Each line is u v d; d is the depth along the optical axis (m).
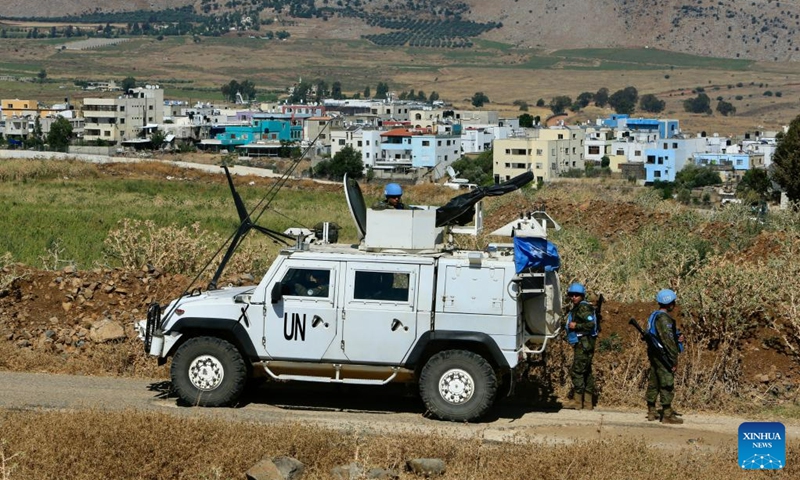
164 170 120.12
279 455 16.03
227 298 19.56
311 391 21.14
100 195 83.06
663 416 19.27
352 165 148.62
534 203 53.84
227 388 19.36
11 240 46.69
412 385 20.91
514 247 18.95
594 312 20.17
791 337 22.52
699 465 16.38
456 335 18.70
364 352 19.03
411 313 18.89
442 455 16.48
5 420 17.05
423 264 18.94
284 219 64.94
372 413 19.45
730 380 21.22
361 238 19.91
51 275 27.00
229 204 77.25
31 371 21.97
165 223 58.50
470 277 18.83
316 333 19.16
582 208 52.53
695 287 23.64
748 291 22.67
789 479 15.98
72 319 25.39
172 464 15.61
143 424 16.45
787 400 20.98
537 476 15.63
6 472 14.71
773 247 32.16
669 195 116.44
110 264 35.94
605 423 19.11
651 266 31.92
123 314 25.55
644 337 19.52
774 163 85.94
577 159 186.62
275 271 19.30
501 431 18.28
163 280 27.64
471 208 20.12
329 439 16.80
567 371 21.28
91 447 15.73
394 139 190.38
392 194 20.00
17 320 25.12
